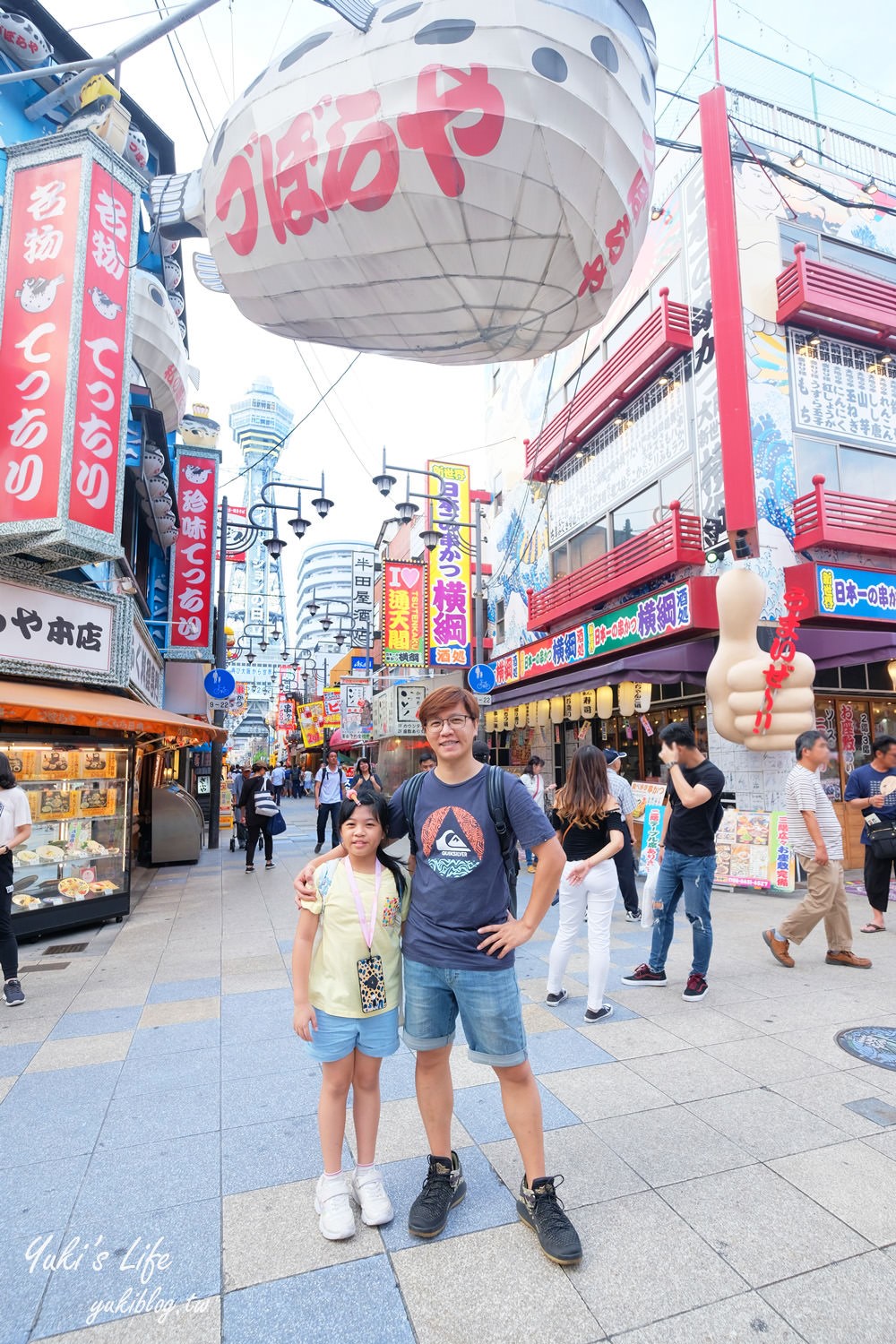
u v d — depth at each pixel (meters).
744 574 8.38
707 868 4.52
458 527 14.97
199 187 5.38
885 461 10.38
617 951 5.75
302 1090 3.29
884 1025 4.02
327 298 4.76
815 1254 2.13
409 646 14.45
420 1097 2.38
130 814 7.14
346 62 4.00
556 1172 2.58
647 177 4.57
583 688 10.34
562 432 13.48
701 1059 3.57
